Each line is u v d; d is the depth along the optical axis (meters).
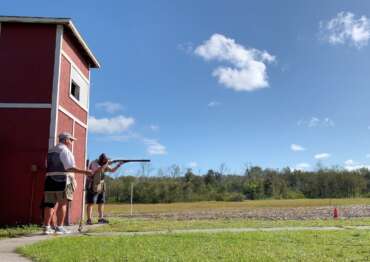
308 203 37.22
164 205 37.34
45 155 12.45
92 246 7.65
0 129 12.55
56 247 7.53
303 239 8.73
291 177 60.59
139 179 48.22
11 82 12.75
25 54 12.87
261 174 59.62
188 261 6.27
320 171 60.50
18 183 12.35
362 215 18.66
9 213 12.24
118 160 13.27
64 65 13.34
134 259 6.43
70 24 13.00
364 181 60.34
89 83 16.16
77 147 14.70
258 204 36.62
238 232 10.09
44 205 10.06
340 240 8.63
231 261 6.29
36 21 12.77
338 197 58.41
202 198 48.22
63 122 13.28
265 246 7.77
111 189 45.53
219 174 56.00
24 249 7.34
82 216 13.84
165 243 8.05
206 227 11.70
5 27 12.92
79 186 14.77
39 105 12.65
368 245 7.98
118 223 13.48
